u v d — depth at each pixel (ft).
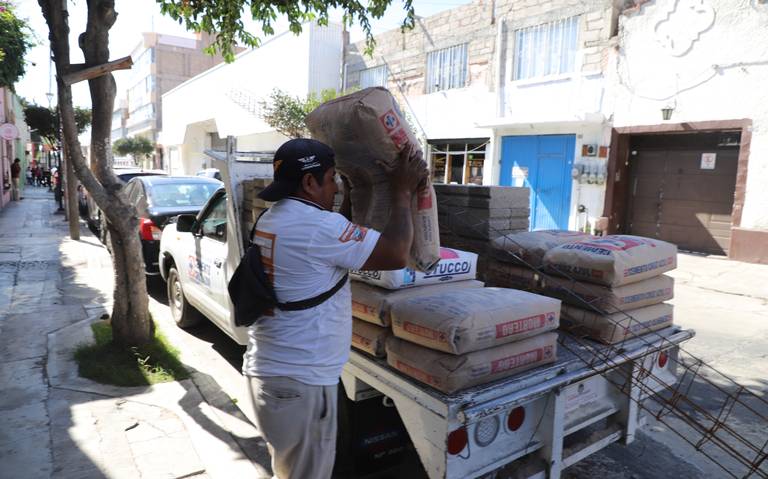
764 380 15.23
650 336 9.86
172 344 16.07
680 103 35.50
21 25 38.42
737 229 33.14
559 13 42.60
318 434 6.56
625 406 9.41
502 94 48.06
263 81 80.28
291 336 6.28
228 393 13.46
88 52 13.26
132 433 11.05
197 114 109.50
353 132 6.84
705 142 35.88
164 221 22.45
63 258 30.17
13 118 81.51
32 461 9.87
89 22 13.15
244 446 10.78
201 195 24.88
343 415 9.31
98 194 13.88
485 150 50.52
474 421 6.73
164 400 12.58
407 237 6.49
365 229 6.37
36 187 113.60
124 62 13.29
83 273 26.32
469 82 51.11
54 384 13.16
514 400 7.09
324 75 69.00
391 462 9.87
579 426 8.66
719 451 11.55
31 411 11.76
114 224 14.39
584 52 41.01
